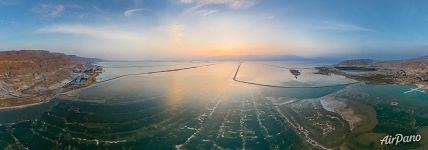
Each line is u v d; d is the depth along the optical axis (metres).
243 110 55.56
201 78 111.75
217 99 66.12
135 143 39.12
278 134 41.75
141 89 82.00
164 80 105.31
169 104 60.88
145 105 60.03
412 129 43.44
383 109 55.69
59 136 41.75
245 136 41.19
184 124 46.97
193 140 39.94
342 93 73.19
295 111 54.50
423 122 47.12
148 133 42.88
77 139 40.56
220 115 52.06
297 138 40.00
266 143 38.53
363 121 47.47
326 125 45.50
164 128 45.06
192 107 58.12
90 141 39.81
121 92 76.56
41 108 58.34
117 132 43.41
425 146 36.38
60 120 49.62
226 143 38.75
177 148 37.41
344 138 39.66
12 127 45.88
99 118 50.62
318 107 57.47
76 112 54.75
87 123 47.72
